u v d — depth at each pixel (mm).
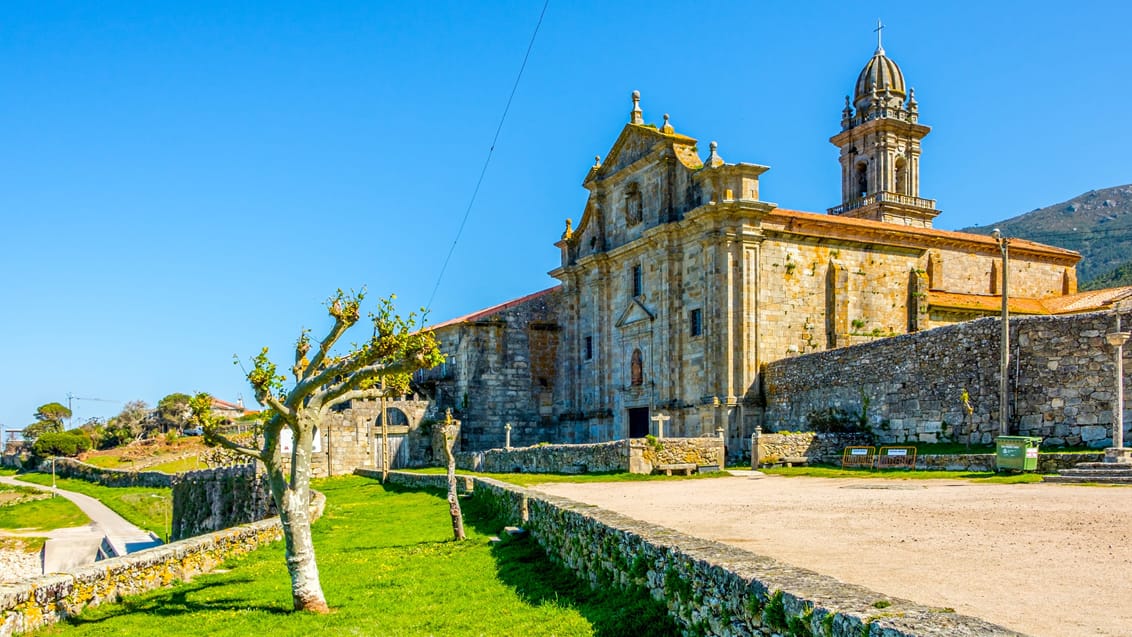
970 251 62500
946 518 18125
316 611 17672
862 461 37625
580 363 68375
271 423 18516
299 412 18516
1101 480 25531
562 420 69000
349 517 36031
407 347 19188
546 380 71438
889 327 56188
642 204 61000
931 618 7480
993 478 28594
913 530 16422
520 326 70938
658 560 12688
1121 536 14656
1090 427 32000
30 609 16578
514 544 22547
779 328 52312
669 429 55562
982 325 36500
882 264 56719
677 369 55719
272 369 18156
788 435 40500
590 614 13914
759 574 9742
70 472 115500
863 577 11578
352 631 15578
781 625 8773
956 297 59375
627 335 61812
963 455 32125
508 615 15250
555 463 44156
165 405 147750
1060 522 16688
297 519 18156
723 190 52625
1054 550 13477
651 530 14188
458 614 15922
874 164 82250
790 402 48469
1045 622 8953
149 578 20750
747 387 50656
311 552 18250
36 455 131875
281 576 22203
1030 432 33938
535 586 17203
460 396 69250
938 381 38344
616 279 64000
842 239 54969
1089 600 9945
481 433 68438
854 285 55250
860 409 42812
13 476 129375
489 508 30703
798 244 53656
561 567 18391
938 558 13039
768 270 52438
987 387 36031
